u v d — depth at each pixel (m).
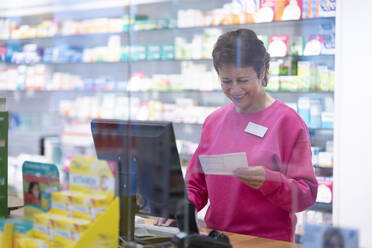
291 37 3.50
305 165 1.82
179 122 3.82
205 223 1.78
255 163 1.82
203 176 1.99
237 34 1.85
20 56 4.99
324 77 3.59
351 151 3.58
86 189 1.42
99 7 4.77
